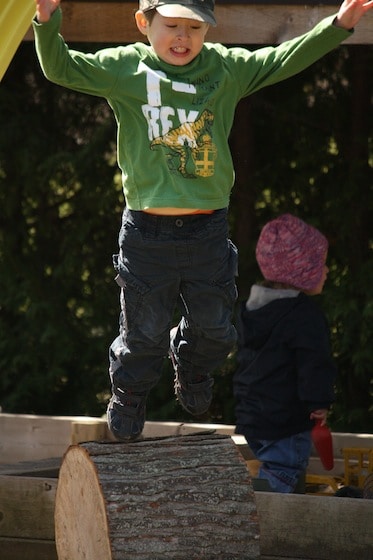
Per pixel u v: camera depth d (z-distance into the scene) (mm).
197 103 7582
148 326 7812
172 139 7531
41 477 10258
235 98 7797
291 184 17469
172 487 8008
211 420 17516
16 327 17812
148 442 8234
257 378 10719
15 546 9602
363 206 16969
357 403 17109
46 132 17797
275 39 10719
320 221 17297
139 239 7660
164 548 7863
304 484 11234
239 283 17250
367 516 8906
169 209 7582
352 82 17094
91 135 18000
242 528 8133
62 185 17688
